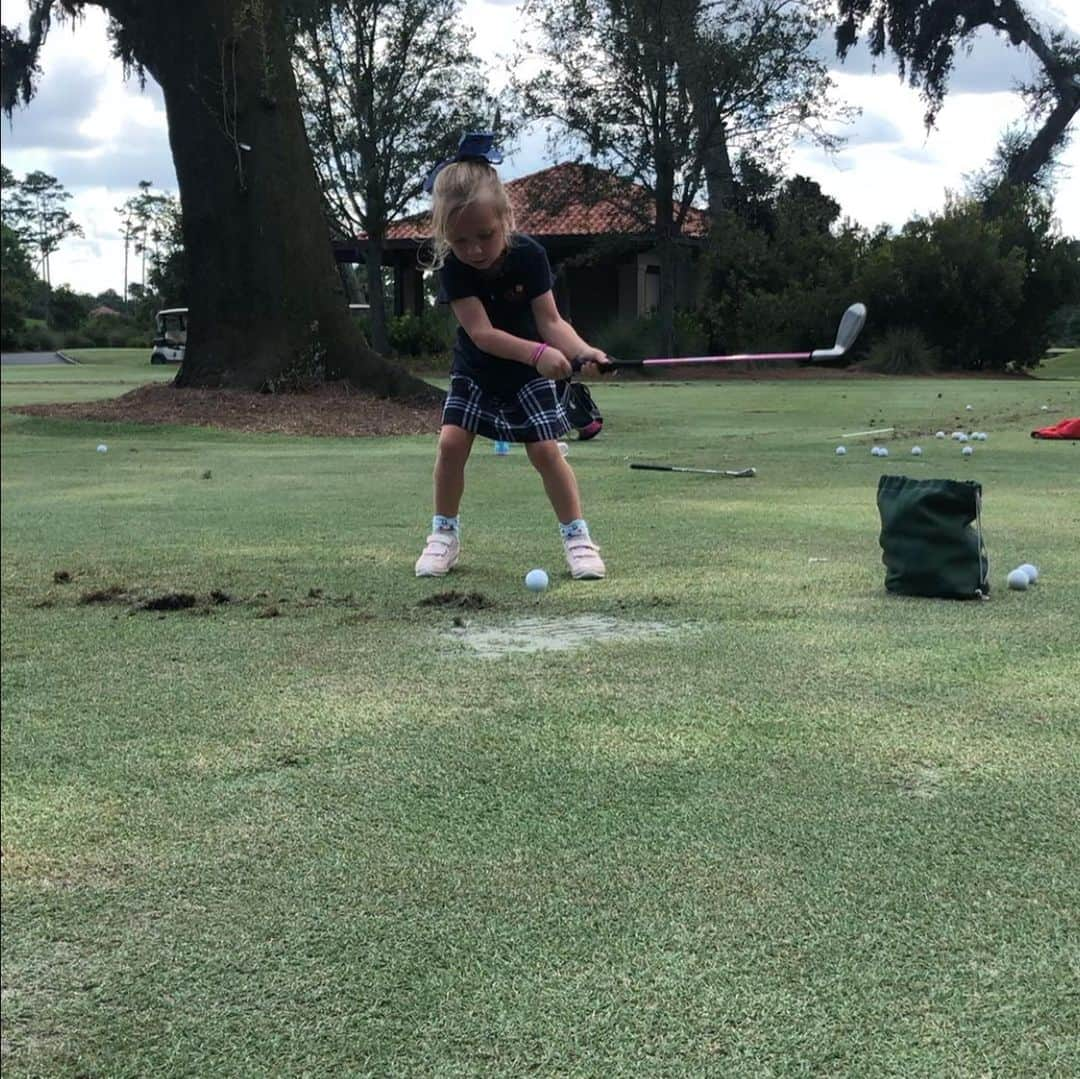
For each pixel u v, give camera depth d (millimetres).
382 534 5027
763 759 2148
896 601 3453
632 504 5719
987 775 2045
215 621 3412
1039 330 27891
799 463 7660
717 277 29734
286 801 2027
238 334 13141
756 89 26328
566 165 29375
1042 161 30375
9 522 5539
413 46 30672
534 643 3070
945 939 1499
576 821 1898
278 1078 1305
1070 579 3730
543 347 3629
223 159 12805
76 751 2307
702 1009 1373
